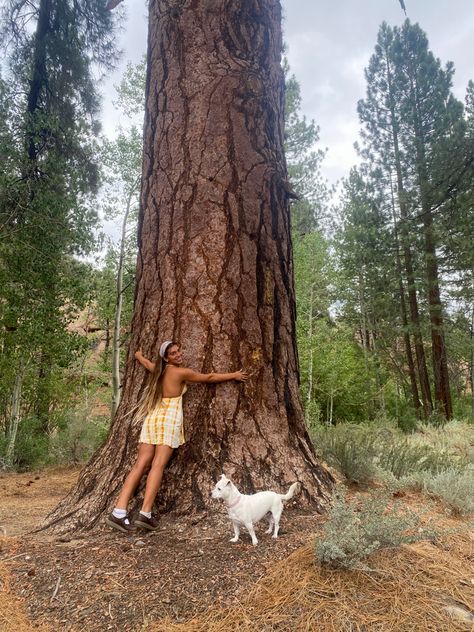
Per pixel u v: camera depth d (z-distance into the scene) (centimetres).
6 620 277
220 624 260
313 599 274
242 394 424
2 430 1402
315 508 398
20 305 1241
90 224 1343
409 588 284
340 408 2823
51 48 1469
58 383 1415
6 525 492
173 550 336
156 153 495
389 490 384
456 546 353
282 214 495
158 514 385
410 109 2186
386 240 2119
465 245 1659
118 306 1561
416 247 2048
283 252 486
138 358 443
